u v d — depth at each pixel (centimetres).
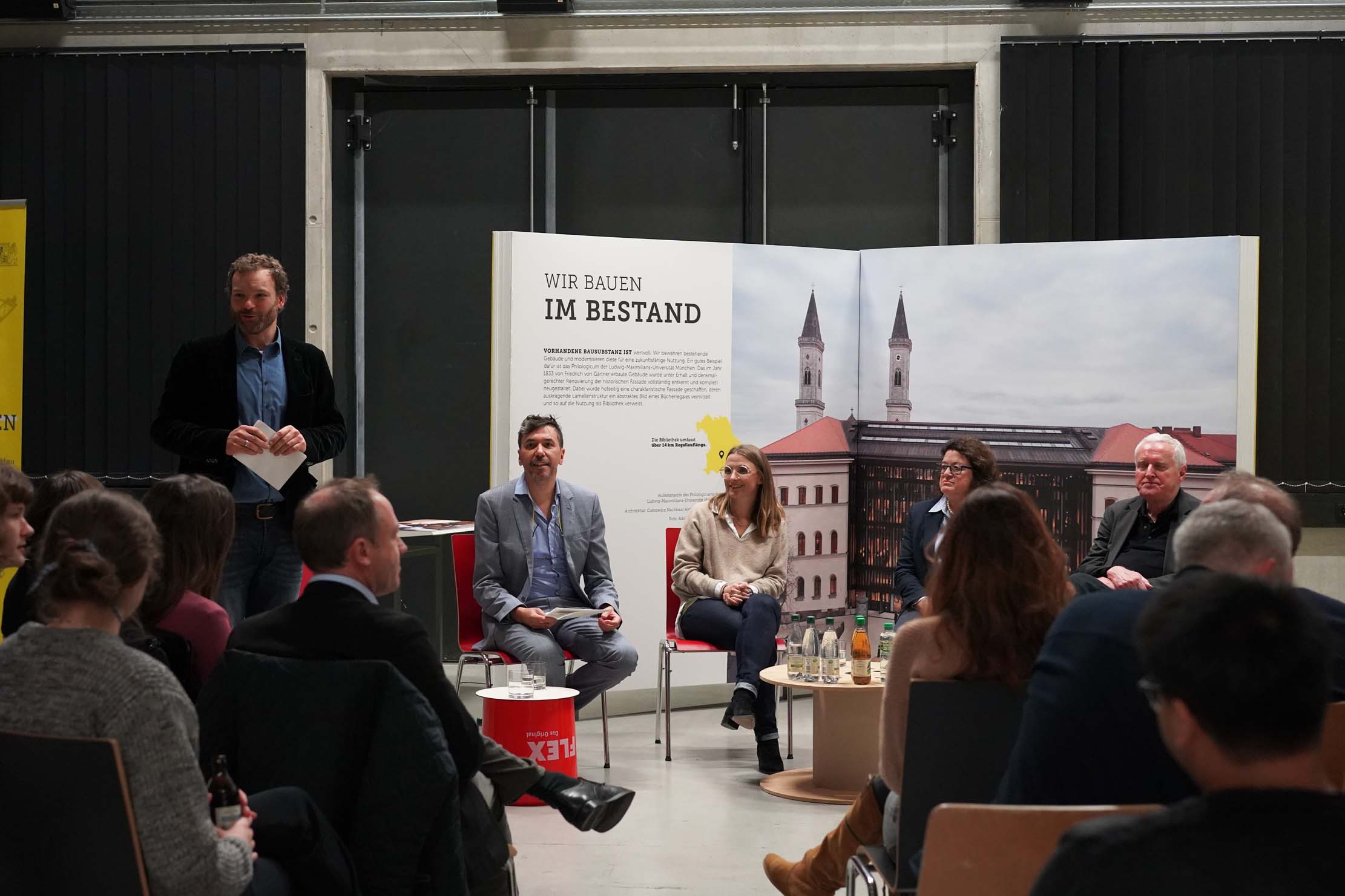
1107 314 556
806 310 593
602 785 266
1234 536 195
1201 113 611
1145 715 174
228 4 645
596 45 643
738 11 638
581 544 489
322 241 645
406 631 216
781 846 370
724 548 505
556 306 546
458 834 205
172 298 639
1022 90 624
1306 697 101
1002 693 216
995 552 219
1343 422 600
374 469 666
